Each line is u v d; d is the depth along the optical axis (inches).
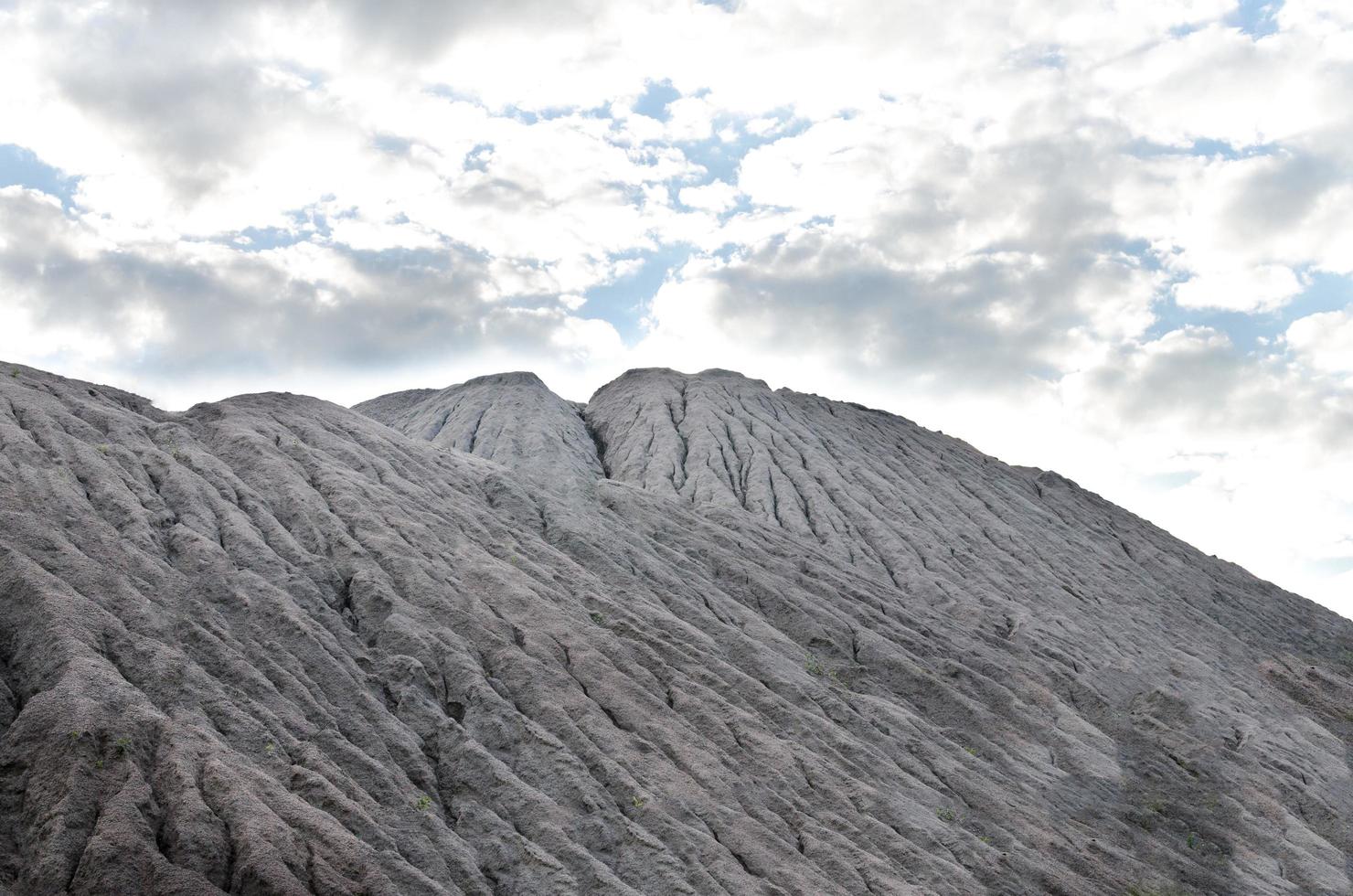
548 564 2171.5
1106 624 3193.9
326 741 1369.3
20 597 1344.7
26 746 1151.6
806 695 2064.5
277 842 1115.9
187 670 1353.3
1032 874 1752.0
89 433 1881.2
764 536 2955.2
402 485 2260.1
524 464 3230.8
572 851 1378.0
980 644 2709.2
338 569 1818.4
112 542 1561.3
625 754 1621.6
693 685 1878.7
